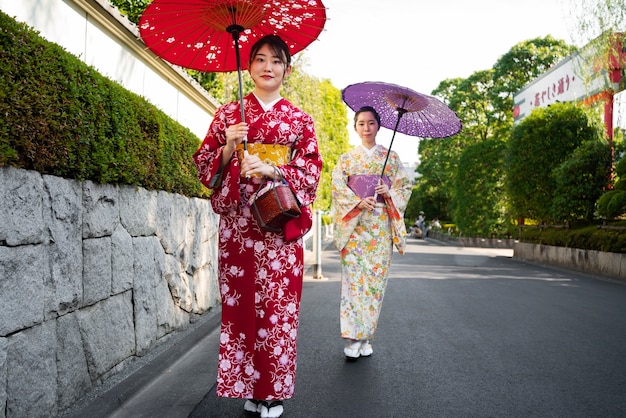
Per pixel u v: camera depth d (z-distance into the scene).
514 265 13.99
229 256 2.94
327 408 3.07
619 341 4.80
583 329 5.31
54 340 2.79
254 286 2.91
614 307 6.78
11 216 2.45
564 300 7.33
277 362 2.89
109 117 3.48
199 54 3.33
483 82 28.72
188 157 5.40
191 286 5.39
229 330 2.92
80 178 3.08
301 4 2.94
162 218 4.55
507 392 3.35
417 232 40.41
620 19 12.00
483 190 24.47
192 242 5.46
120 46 4.38
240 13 2.91
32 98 2.61
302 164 2.94
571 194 14.11
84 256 3.14
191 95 6.48
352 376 3.68
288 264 2.96
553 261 14.62
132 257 3.86
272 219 2.79
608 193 12.20
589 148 14.06
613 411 3.04
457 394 3.31
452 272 11.26
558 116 15.88
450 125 4.60
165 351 4.16
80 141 3.05
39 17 3.20
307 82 14.56
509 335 4.98
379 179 4.38
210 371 3.81
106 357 3.39
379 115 4.69
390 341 4.72
